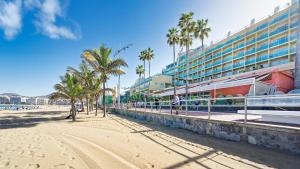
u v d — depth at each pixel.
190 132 11.18
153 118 17.41
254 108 14.09
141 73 80.06
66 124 16.09
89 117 23.41
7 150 7.14
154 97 36.78
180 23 37.28
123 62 23.61
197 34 44.25
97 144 8.16
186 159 6.06
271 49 43.38
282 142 6.54
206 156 6.35
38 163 5.66
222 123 9.15
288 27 39.47
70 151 7.00
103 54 23.62
